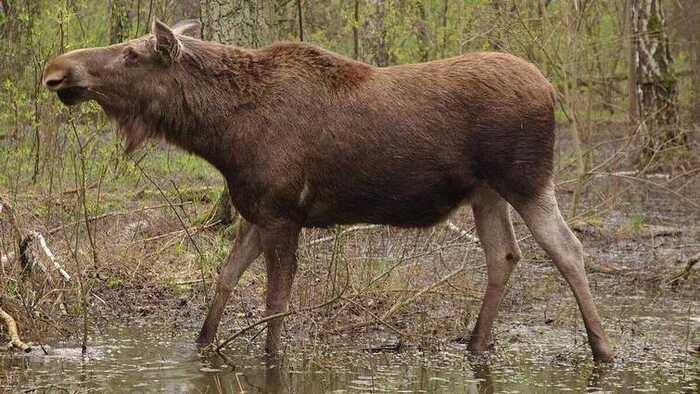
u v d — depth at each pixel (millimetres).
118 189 22094
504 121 14391
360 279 17234
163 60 14508
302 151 14414
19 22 23188
